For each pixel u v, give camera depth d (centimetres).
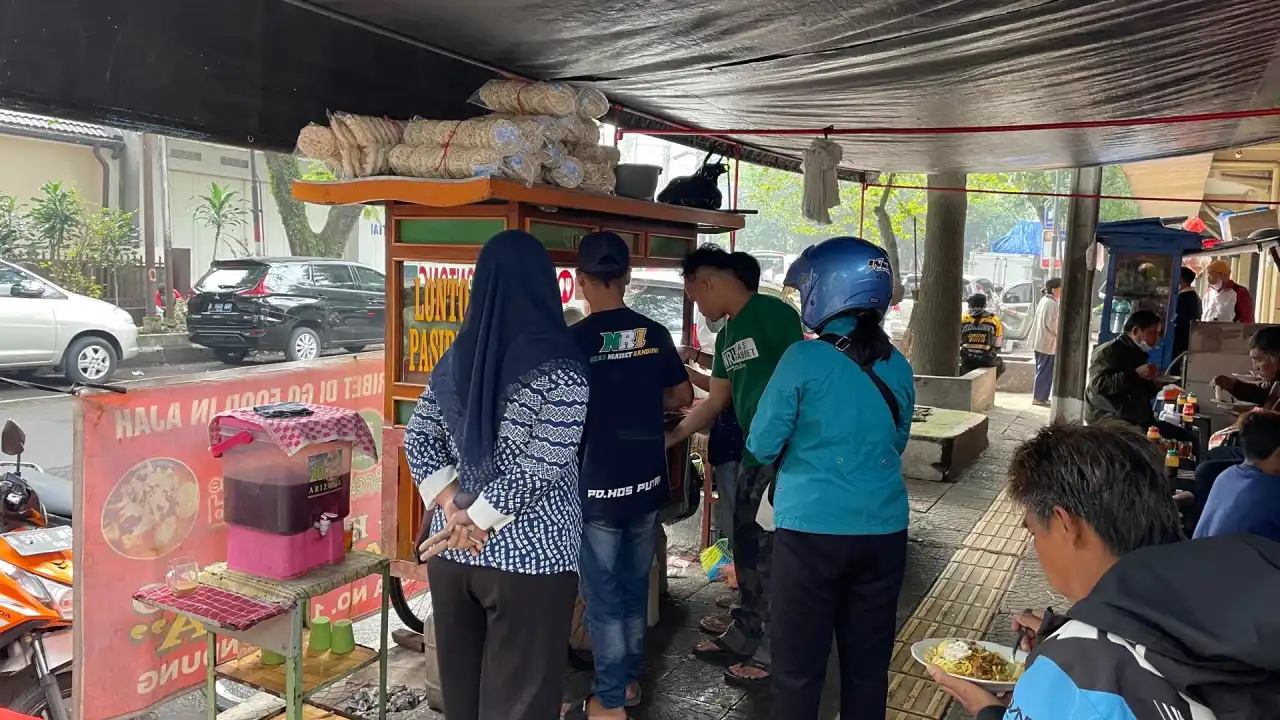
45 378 1166
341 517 295
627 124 492
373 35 323
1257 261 1446
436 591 237
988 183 1576
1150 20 328
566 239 347
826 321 262
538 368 221
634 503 299
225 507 283
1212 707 103
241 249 1842
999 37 340
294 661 266
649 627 410
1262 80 464
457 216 321
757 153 670
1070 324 984
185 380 296
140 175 1617
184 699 341
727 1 279
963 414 834
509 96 323
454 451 241
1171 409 596
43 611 269
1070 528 133
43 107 233
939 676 173
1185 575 111
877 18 307
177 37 264
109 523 272
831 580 253
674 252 437
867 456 252
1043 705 109
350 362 360
